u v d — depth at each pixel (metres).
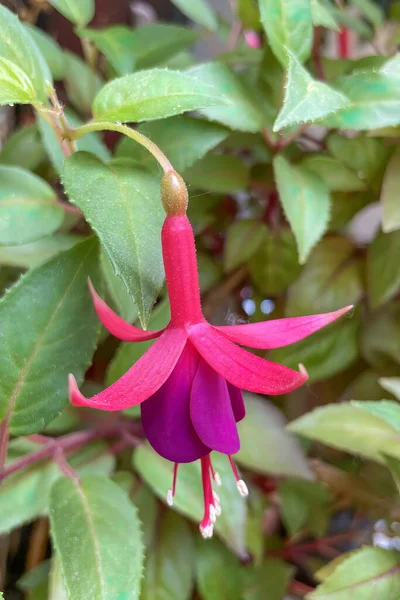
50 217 0.18
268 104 0.20
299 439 0.25
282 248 0.24
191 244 0.14
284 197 0.19
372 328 0.25
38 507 0.18
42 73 0.17
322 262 0.24
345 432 0.20
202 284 0.25
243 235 0.24
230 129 0.19
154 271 0.14
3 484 0.18
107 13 0.31
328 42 0.32
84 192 0.15
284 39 0.19
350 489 0.23
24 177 0.18
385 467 0.24
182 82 0.16
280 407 0.27
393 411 0.17
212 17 0.26
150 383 0.14
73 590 0.15
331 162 0.22
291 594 0.25
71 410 0.21
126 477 0.21
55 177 0.24
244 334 0.14
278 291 0.25
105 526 0.17
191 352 0.14
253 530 0.22
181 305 0.14
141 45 0.24
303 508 0.25
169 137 0.19
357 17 0.29
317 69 0.22
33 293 0.16
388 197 0.21
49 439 0.19
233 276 0.26
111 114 0.16
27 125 0.26
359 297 0.24
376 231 0.26
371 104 0.19
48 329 0.16
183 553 0.21
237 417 0.15
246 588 0.23
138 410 0.20
